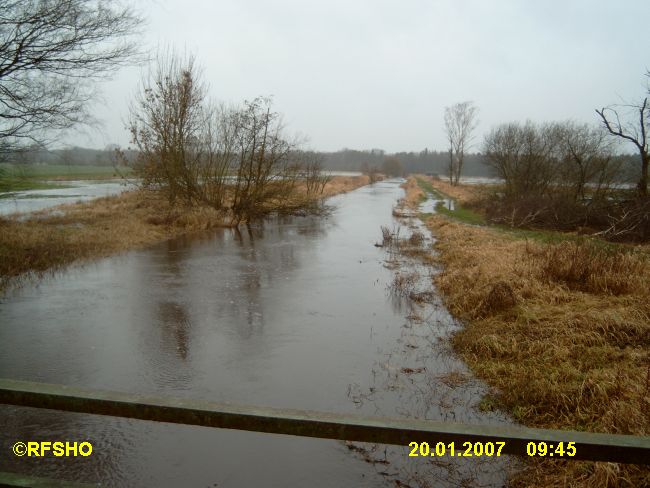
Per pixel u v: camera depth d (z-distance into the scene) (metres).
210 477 3.86
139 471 3.91
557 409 4.81
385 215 25.00
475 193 33.56
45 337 6.84
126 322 7.55
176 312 8.10
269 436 4.44
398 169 101.94
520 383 5.36
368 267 11.97
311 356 6.37
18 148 12.20
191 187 19.69
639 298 7.23
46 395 1.90
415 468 3.98
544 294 7.82
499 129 26.70
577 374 5.29
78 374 5.69
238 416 1.78
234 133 19.77
